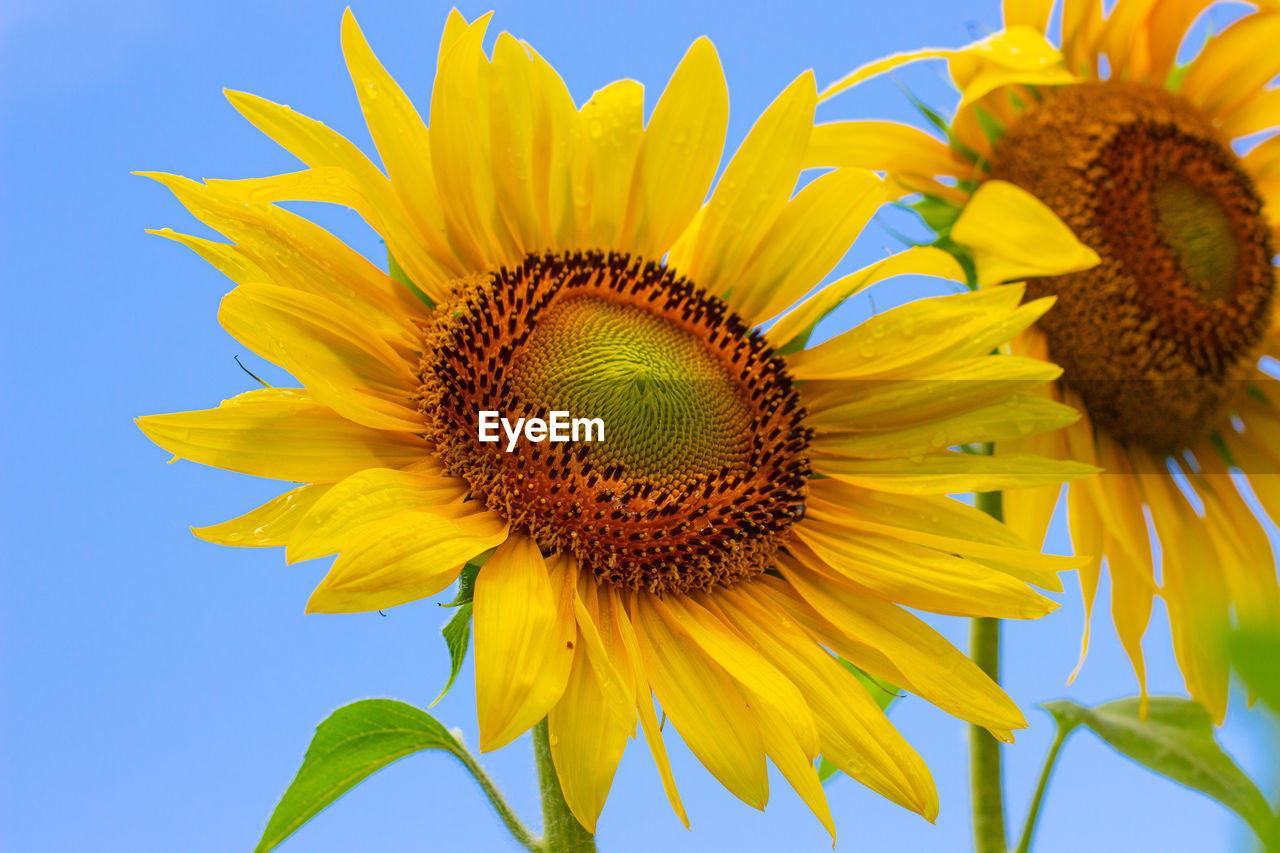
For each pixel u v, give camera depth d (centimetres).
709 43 71
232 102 65
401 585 61
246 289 63
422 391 66
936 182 76
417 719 67
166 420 63
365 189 67
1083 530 75
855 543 68
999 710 66
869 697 65
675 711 64
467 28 67
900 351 70
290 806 66
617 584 66
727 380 70
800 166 71
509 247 70
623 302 70
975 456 69
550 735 62
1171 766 74
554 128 70
